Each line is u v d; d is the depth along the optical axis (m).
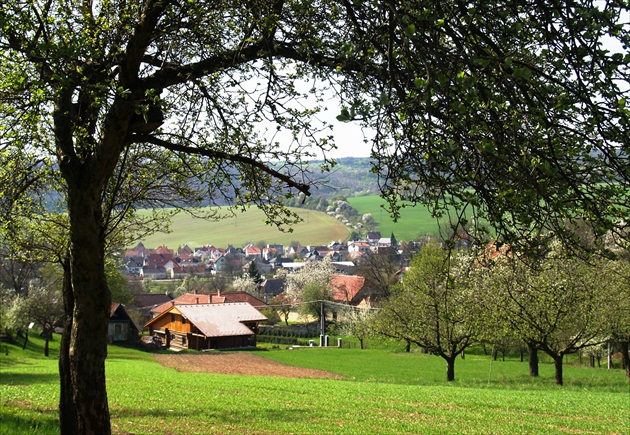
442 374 50.34
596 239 5.96
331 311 112.38
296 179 9.41
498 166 5.72
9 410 15.73
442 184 5.88
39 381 30.30
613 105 5.36
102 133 9.26
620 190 5.90
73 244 9.56
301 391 29.20
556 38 5.68
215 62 9.53
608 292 35.31
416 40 5.02
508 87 5.52
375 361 63.31
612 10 5.59
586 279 34.81
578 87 5.60
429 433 18.06
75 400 9.58
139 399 23.70
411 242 110.88
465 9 5.64
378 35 6.22
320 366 58.72
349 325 89.94
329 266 120.06
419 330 41.78
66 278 11.02
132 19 9.75
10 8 8.12
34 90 8.48
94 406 9.56
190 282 170.38
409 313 42.19
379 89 6.91
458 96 5.32
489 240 6.09
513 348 61.25
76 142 10.02
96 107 9.89
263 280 169.62
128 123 9.14
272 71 8.75
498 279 32.22
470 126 5.61
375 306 101.44
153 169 13.16
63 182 14.31
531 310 35.19
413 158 6.06
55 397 21.31
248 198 10.60
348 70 7.35
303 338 99.81
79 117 9.80
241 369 55.00
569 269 34.53
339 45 8.52
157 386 29.55
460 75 4.66
